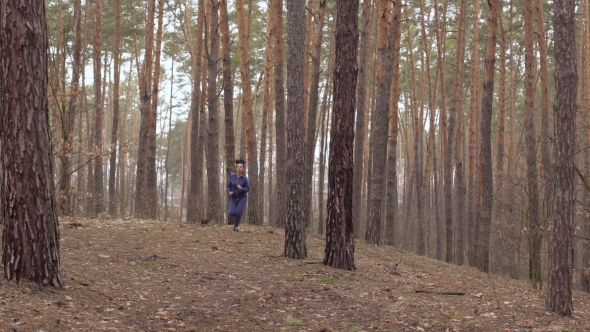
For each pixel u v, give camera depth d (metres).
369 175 22.12
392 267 10.14
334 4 24.45
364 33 16.94
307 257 9.85
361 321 6.10
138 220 14.01
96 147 13.86
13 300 5.21
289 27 9.42
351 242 9.02
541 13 14.94
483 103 15.49
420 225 23.31
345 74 8.71
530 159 14.23
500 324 6.21
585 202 14.22
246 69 15.91
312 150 16.02
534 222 11.17
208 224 13.91
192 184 17.36
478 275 12.52
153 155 17.41
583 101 21.52
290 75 9.36
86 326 4.98
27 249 5.71
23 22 5.53
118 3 21.28
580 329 6.21
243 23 16.02
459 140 23.84
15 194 5.68
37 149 5.71
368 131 29.02
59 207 13.19
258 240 11.54
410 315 6.44
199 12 18.33
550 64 30.39
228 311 6.11
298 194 9.58
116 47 21.34
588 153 15.99
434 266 12.78
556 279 6.91
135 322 5.42
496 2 15.02
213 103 15.60
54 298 5.61
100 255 8.50
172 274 7.74
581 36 22.25
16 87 5.57
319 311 6.41
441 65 21.75
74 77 18.02
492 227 17.06
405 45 31.80
